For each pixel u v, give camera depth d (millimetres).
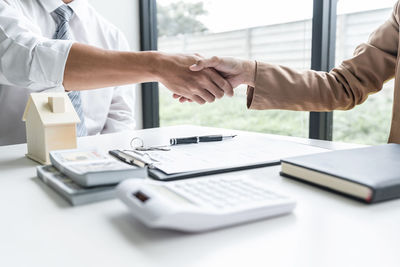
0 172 558
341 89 847
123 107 1512
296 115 1545
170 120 2229
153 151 641
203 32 2006
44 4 1243
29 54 835
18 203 408
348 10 1405
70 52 826
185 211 297
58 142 600
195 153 626
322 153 534
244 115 1865
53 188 460
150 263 263
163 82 860
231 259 268
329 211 369
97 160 497
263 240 301
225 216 318
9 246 296
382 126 1616
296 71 851
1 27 875
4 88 1237
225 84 854
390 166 448
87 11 1417
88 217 362
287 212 359
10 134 1278
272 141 762
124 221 349
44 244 299
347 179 401
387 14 1366
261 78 817
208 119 2059
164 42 2197
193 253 278
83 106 1366
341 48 1440
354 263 260
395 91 757
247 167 541
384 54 830
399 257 269
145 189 342
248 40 1763
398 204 388
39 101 615
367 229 322
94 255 277
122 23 2031
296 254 275
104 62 818
